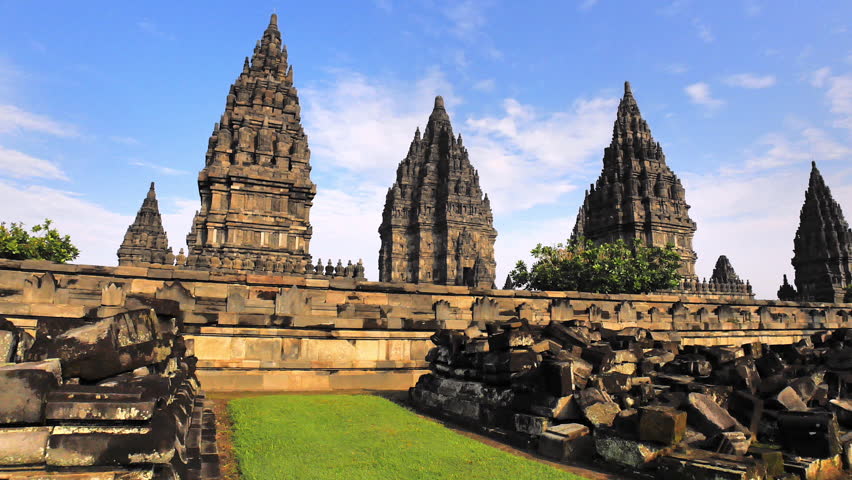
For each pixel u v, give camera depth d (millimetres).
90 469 4180
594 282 51250
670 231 70750
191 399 8656
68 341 4914
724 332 26016
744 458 7039
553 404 8805
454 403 11219
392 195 91625
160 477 4633
